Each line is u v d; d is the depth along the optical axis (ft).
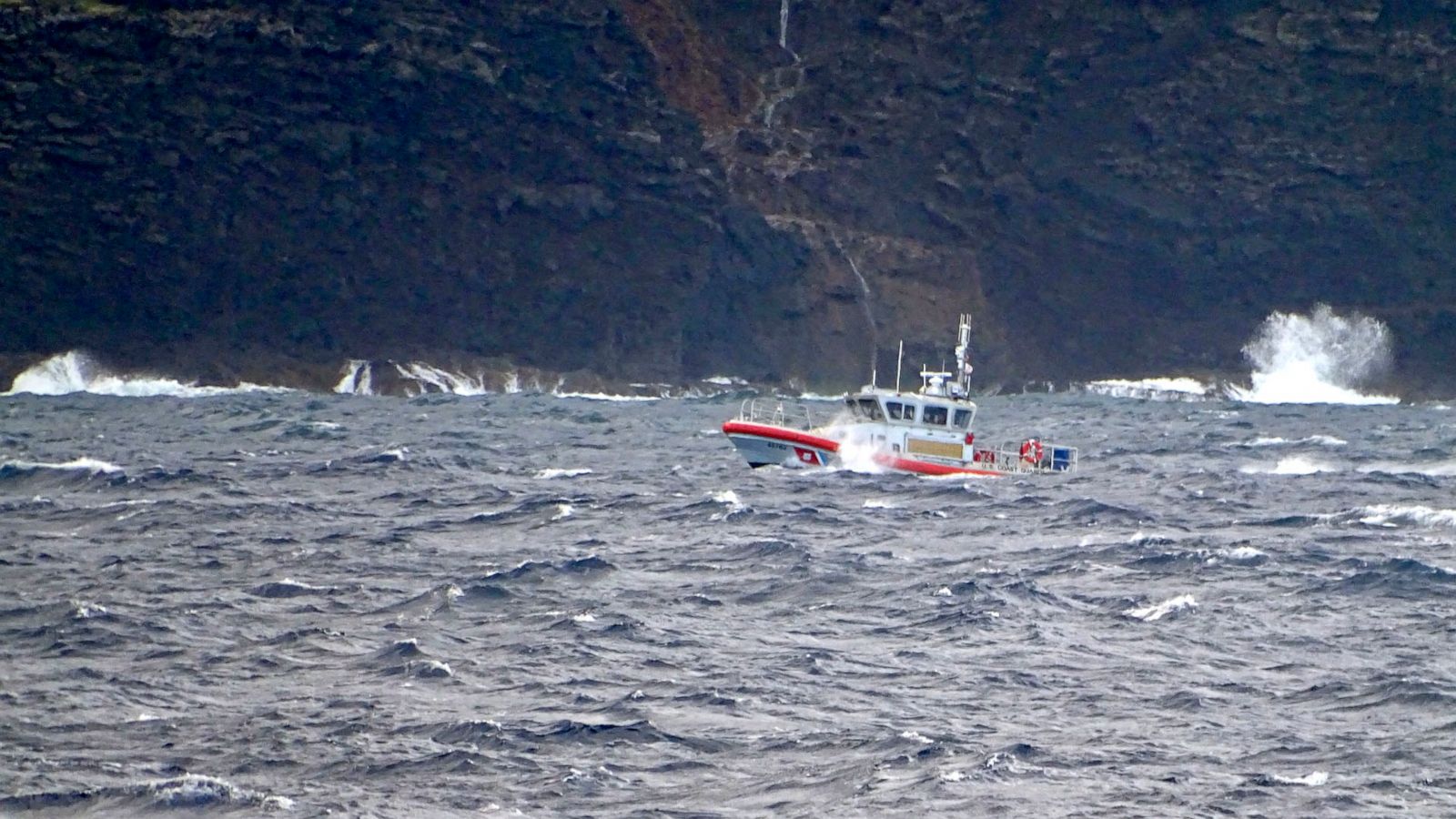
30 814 361.71
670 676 463.42
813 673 465.88
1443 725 412.57
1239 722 419.54
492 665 475.31
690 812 363.15
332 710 431.02
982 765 385.70
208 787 372.17
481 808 365.81
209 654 486.38
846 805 364.99
